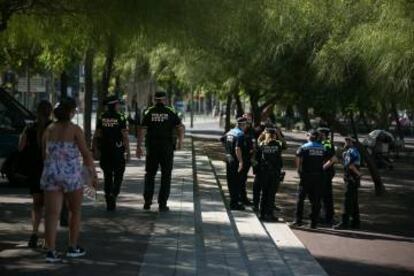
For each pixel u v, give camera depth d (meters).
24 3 10.28
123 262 8.34
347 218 14.62
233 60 20.19
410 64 12.07
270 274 8.95
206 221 12.23
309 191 14.34
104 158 12.34
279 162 14.90
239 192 15.34
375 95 15.84
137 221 11.38
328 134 14.74
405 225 15.22
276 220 14.96
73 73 34.50
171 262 8.41
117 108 12.37
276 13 16.59
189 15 10.14
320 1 16.83
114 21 10.18
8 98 16.70
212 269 8.33
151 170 12.52
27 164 8.88
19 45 12.75
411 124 62.41
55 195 8.05
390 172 29.52
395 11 12.11
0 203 13.43
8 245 9.16
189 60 23.16
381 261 11.07
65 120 8.04
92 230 10.48
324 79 16.66
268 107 29.72
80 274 7.66
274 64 18.58
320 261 10.98
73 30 11.02
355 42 14.20
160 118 12.29
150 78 40.12
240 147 15.23
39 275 7.58
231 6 10.88
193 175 20.12
